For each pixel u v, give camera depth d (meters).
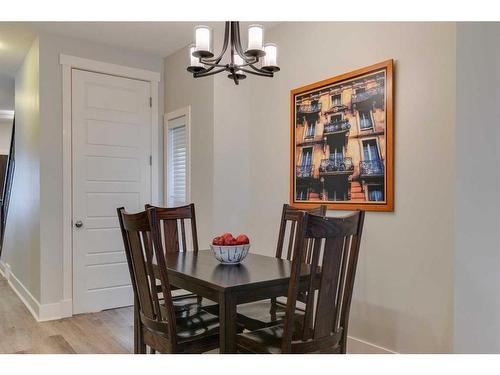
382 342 2.64
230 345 1.81
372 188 2.70
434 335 2.34
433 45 2.36
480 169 1.99
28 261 4.14
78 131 3.90
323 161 3.08
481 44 2.00
